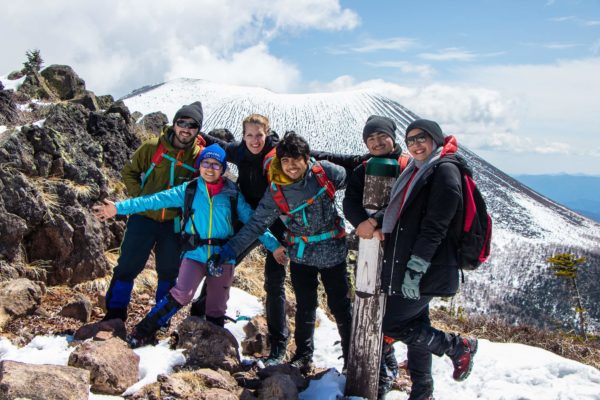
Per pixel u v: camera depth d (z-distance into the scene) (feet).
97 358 10.90
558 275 68.54
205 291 15.46
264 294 23.13
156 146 14.55
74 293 17.94
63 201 19.21
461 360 12.17
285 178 12.21
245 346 15.39
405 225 11.10
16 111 31.12
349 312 13.57
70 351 12.33
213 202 13.11
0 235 17.11
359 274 11.98
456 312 30.81
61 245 18.39
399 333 11.87
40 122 22.75
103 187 21.45
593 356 22.09
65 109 24.04
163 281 14.99
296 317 14.07
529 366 15.62
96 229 19.63
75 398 9.55
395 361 14.19
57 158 20.58
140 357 12.06
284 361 14.66
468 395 14.20
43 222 18.33
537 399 13.47
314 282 13.71
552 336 24.31
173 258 14.78
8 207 17.70
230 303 19.99
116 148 24.84
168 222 14.76
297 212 12.57
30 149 20.03
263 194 13.93
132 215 14.74
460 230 10.91
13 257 17.37
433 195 10.66
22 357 11.78
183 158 14.42
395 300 11.70
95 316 16.30
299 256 12.94
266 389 11.53
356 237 14.38
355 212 12.07
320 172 12.50
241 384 12.21
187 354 12.37
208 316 13.74
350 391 12.27
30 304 15.30
